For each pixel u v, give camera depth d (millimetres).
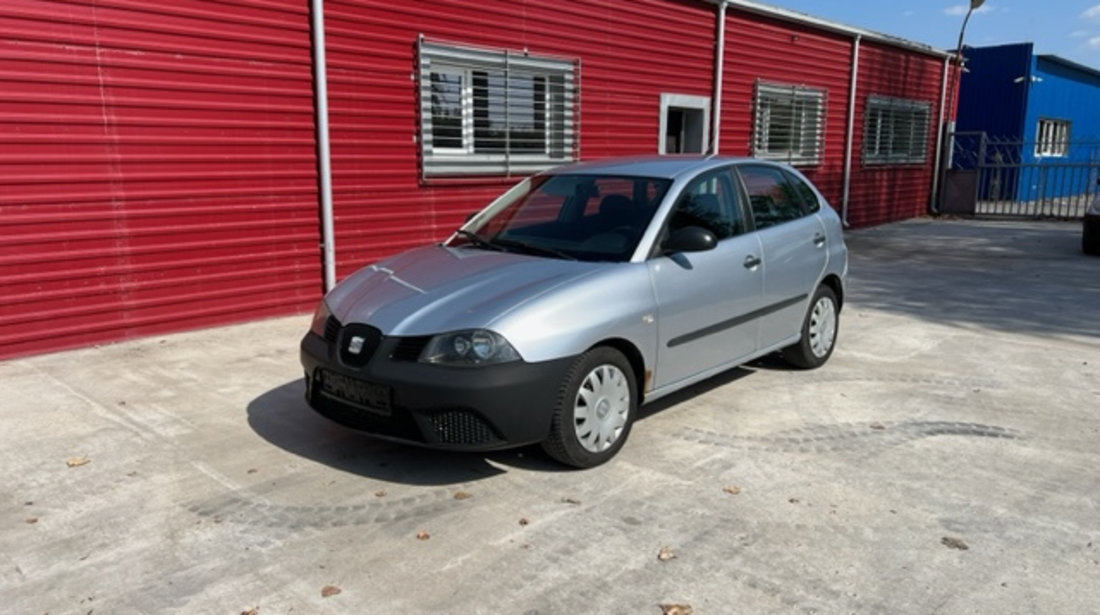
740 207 5195
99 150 6316
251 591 3006
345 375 3930
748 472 4082
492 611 2871
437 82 8719
